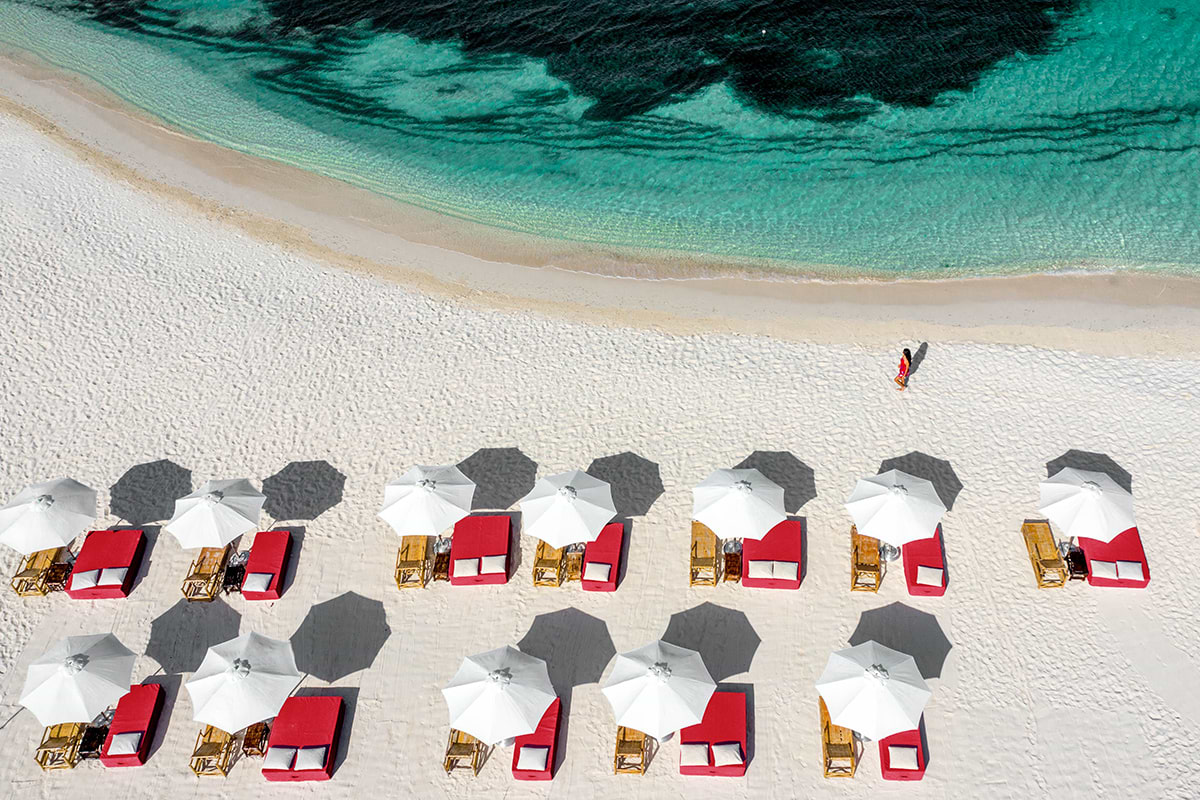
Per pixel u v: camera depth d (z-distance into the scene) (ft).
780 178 90.74
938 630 53.62
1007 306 74.49
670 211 87.35
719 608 55.21
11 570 57.82
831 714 47.21
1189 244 79.97
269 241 83.71
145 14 121.60
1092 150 91.35
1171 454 61.72
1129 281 76.48
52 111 102.32
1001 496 59.88
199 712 47.14
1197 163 88.79
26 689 47.93
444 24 115.55
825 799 47.44
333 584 57.06
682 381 68.54
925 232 83.25
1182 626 53.26
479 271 80.33
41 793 48.44
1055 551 55.67
